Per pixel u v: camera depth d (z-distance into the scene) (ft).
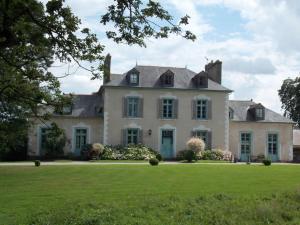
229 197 49.34
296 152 163.02
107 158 131.95
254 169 84.33
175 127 141.69
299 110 214.69
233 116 149.48
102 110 142.92
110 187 59.93
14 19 39.45
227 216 41.06
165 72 142.10
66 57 45.21
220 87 145.07
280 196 49.90
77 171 80.43
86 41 44.34
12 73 56.49
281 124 151.02
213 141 143.23
